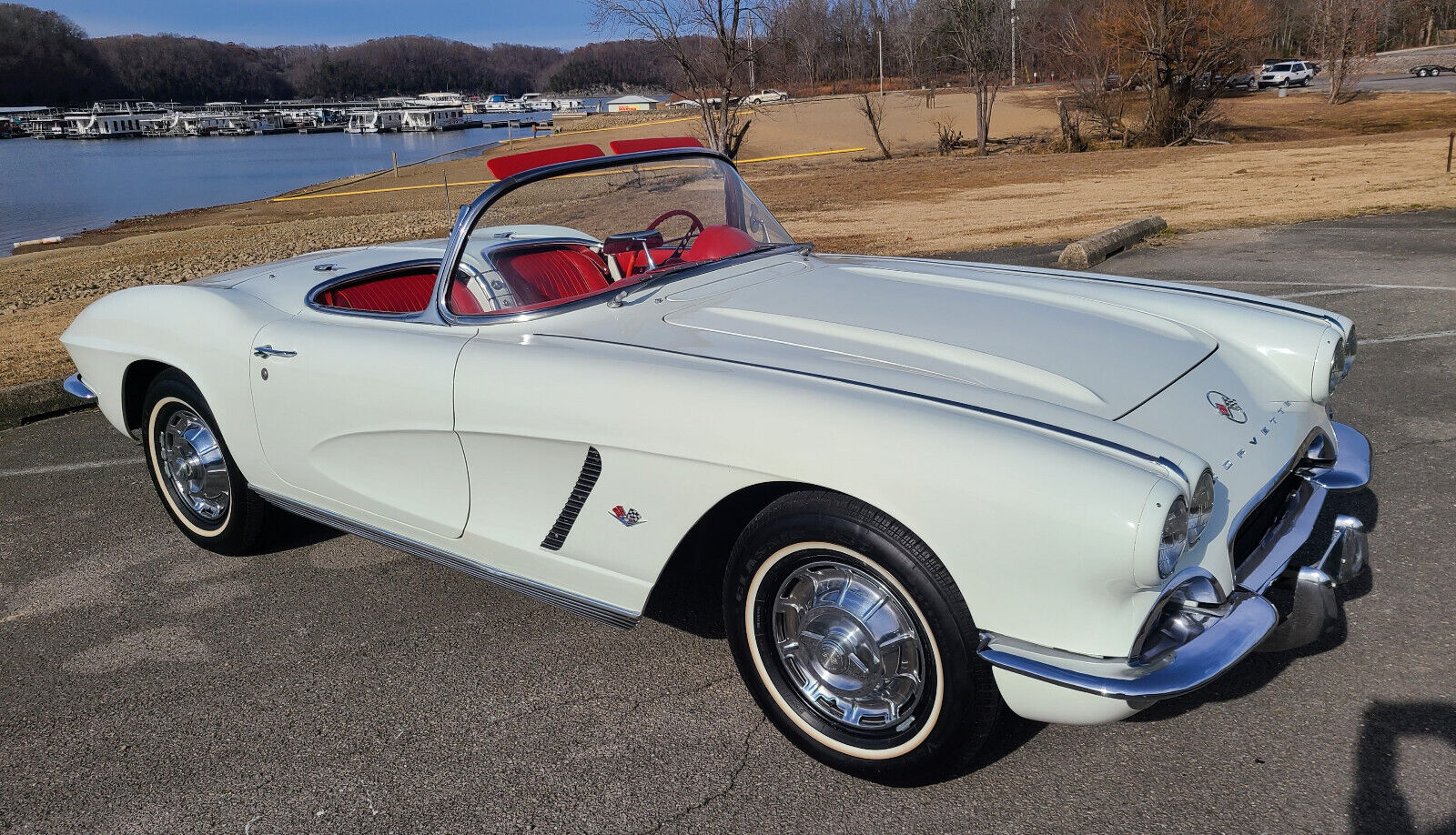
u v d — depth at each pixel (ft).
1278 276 24.95
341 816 7.73
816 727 8.04
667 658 9.84
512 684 9.47
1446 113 116.37
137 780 8.29
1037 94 180.86
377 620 10.87
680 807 7.66
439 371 9.40
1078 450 6.71
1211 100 102.37
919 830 7.26
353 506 10.70
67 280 50.75
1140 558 6.28
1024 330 9.16
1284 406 9.10
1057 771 7.82
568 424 8.49
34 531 13.70
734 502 8.21
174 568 12.42
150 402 12.55
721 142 89.30
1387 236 29.94
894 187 67.51
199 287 12.65
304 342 10.56
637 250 11.05
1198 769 7.74
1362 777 7.51
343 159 248.52
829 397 7.48
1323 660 9.02
